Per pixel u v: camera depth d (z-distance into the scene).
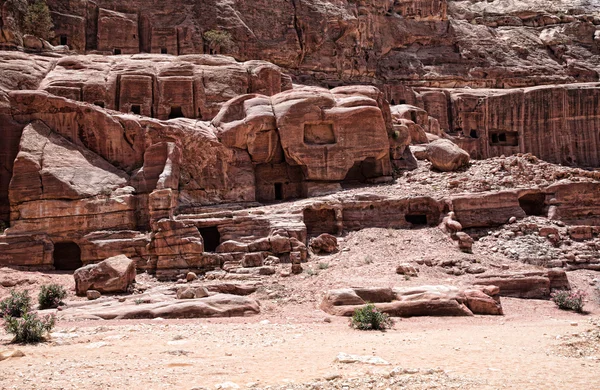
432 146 31.70
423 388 7.67
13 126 26.02
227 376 8.61
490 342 11.71
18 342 12.38
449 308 16.89
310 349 10.95
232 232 23.69
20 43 39.25
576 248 24.31
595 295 20.52
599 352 10.41
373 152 30.12
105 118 26.75
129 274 20.05
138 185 25.36
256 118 29.19
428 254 22.98
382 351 10.62
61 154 25.28
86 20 45.66
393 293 17.52
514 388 7.66
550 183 28.14
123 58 37.22
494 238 24.97
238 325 14.98
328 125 30.25
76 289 19.62
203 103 35.09
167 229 22.05
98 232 23.27
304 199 28.00
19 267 22.67
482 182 28.33
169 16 47.62
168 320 16.11
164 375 8.70
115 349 11.27
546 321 16.33
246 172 28.94
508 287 20.33
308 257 23.45
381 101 32.91
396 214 26.69
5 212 25.34
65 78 33.56
